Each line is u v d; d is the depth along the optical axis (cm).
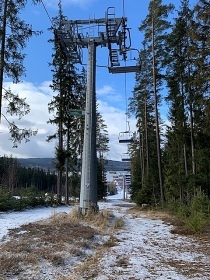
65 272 754
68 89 3111
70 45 1919
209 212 1567
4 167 6025
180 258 941
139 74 3184
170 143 2989
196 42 1991
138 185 4562
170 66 2653
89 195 1708
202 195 1661
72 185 4897
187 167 2853
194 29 1939
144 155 4806
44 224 1312
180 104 2567
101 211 1811
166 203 2627
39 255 821
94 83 1855
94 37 1886
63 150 3050
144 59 2881
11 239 999
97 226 1391
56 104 3092
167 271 788
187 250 1059
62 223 1330
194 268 823
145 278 723
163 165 3772
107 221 1517
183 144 2677
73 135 3397
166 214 2172
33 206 2455
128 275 745
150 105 3784
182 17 2530
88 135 1788
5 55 1798
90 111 1811
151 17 2831
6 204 2044
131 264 846
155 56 2828
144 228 1497
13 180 5403
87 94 1834
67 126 3164
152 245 1123
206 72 1914
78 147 3800
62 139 3092
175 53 2569
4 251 846
